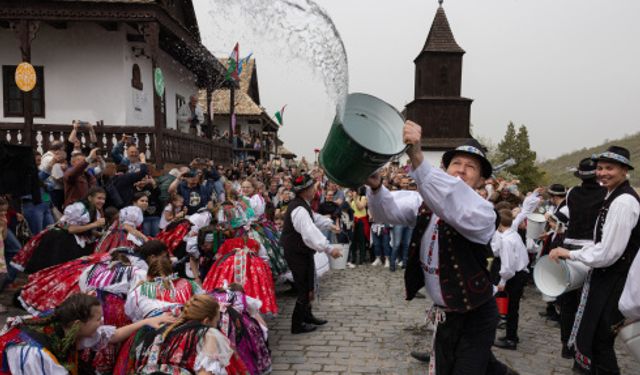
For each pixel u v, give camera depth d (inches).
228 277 185.6
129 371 120.2
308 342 192.2
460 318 94.2
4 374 105.2
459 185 79.8
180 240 222.1
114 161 289.6
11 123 405.1
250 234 210.7
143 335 123.6
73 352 116.0
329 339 195.9
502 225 185.6
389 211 98.4
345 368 165.5
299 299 201.9
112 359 133.0
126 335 126.6
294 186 200.1
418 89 1310.3
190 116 577.9
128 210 205.9
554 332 210.4
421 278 99.5
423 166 77.5
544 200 322.7
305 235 193.2
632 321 117.2
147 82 526.6
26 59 398.0
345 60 72.4
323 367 166.2
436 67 1243.2
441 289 92.0
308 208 198.1
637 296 112.7
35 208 245.0
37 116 466.9
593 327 131.2
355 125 82.3
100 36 467.5
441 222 92.8
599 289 131.5
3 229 205.8
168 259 152.6
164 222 261.3
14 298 175.8
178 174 277.4
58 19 398.9
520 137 2043.6
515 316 187.0
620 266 128.2
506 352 184.2
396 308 243.9
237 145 843.4
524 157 2027.6
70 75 468.8
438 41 1245.7
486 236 85.9
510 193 319.0
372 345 188.4
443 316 95.7
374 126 84.4
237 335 144.6
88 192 205.9
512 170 2006.6
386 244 361.1
